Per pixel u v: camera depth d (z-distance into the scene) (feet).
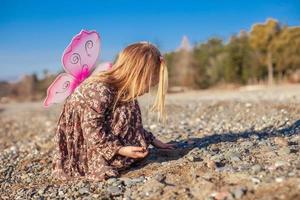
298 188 12.43
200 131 26.50
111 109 16.61
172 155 18.04
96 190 15.70
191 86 164.45
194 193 13.73
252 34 156.66
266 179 13.39
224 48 172.65
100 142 16.19
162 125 33.24
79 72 17.70
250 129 25.36
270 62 151.94
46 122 58.65
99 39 18.02
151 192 14.43
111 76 16.72
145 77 16.40
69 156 17.31
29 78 255.50
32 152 26.68
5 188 18.28
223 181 14.03
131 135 16.80
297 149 16.74
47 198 15.94
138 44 16.72
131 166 17.11
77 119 16.84
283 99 45.70
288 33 151.43
